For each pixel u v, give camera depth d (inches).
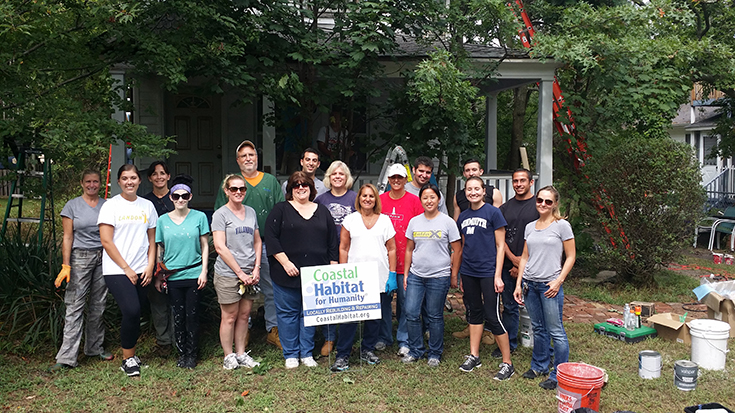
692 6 516.4
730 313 251.6
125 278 209.0
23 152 302.4
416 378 206.4
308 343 220.1
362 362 222.1
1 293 248.5
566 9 388.2
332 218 217.5
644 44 358.6
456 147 350.3
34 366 216.7
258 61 321.4
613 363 222.1
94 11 241.3
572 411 165.2
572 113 400.5
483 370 214.7
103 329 225.5
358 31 316.8
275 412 180.1
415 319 219.8
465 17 346.6
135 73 294.8
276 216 211.6
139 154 246.4
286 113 367.6
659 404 185.0
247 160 235.0
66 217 217.2
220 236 209.9
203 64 303.7
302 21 341.1
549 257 196.4
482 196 210.1
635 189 327.9
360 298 208.7
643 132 420.5
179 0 266.4
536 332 205.2
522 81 450.0
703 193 332.8
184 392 195.2
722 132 600.7
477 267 208.2
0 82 234.2
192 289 215.8
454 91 316.8
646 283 343.9
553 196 194.5
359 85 353.1
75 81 285.9
